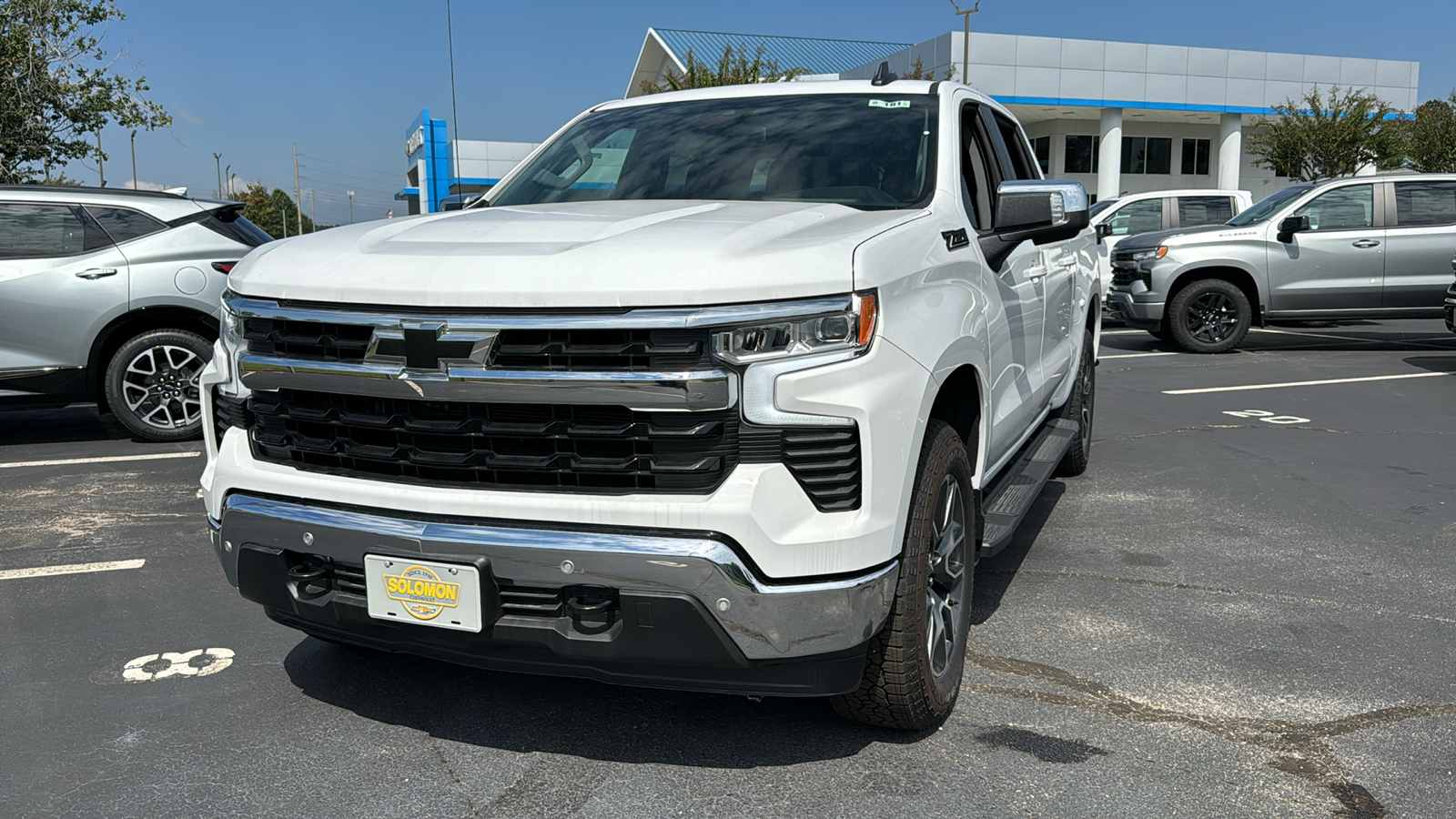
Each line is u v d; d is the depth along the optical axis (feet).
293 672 11.59
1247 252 40.37
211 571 15.14
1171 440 24.07
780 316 8.04
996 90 120.57
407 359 8.38
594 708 10.62
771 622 8.13
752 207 10.52
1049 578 14.67
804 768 9.42
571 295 8.04
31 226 23.27
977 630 12.72
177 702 10.87
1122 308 42.60
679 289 7.95
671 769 9.42
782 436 8.11
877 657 9.23
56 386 23.48
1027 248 13.56
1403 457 22.18
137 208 23.99
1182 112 130.31
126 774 9.41
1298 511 18.13
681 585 7.96
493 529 8.34
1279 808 8.79
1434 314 40.37
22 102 60.13
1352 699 10.85
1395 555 15.69
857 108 12.91
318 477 9.04
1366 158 119.24
